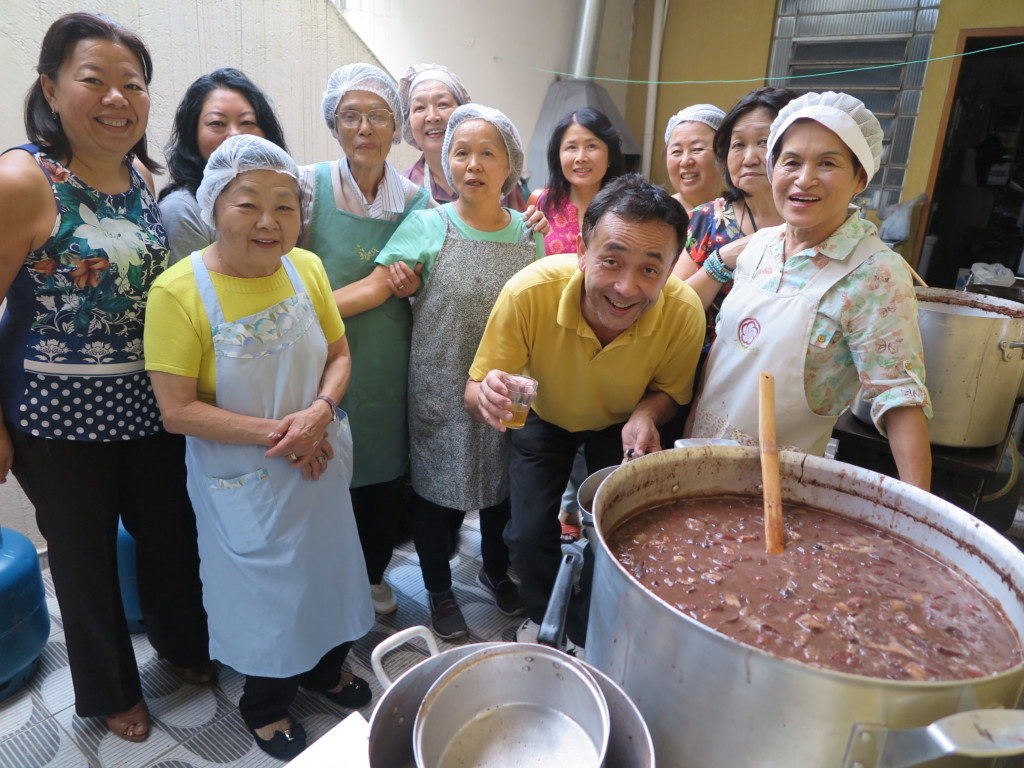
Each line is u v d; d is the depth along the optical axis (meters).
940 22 3.68
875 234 1.28
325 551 1.51
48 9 1.92
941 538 0.98
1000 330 1.49
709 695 0.68
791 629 0.83
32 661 1.79
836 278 1.24
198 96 1.64
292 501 1.43
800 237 1.29
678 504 1.12
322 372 1.55
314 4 2.57
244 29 2.36
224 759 1.60
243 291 1.37
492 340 1.56
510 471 1.75
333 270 1.84
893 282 1.21
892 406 1.20
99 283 1.36
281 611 1.45
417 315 1.87
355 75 1.76
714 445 1.12
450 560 2.40
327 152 2.76
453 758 0.72
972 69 3.71
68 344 1.37
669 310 1.47
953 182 3.98
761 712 0.65
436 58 3.23
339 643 1.56
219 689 1.82
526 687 0.78
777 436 1.37
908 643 0.81
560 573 0.95
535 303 1.49
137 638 1.99
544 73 3.98
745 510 1.12
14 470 1.47
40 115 1.31
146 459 1.55
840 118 1.16
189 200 1.62
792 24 4.05
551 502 1.66
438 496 1.91
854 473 1.07
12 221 1.25
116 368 1.42
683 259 1.88
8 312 1.38
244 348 1.37
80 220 1.33
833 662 0.78
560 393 1.61
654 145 4.59
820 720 0.62
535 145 4.00
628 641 0.75
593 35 3.97
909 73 3.80
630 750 0.71
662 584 0.91
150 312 1.33
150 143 2.21
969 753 0.53
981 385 1.52
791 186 1.23
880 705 0.60
